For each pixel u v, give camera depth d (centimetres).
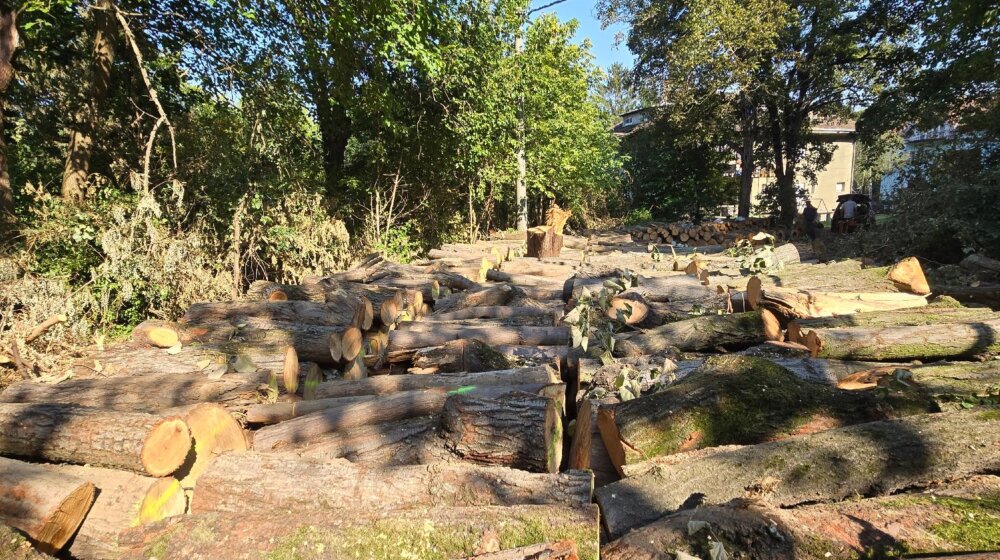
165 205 818
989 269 732
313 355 450
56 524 239
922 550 181
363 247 1197
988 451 231
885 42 1841
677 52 1930
